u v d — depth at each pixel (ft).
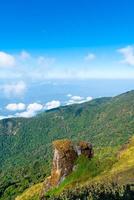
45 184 520.01
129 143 552.41
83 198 217.15
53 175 511.81
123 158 496.64
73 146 515.91
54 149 518.78
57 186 494.59
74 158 506.07
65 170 499.51
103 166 487.20
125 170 373.20
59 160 504.43
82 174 486.79
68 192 236.22
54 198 236.43
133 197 208.03
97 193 215.72
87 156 509.76
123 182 313.32
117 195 209.97
